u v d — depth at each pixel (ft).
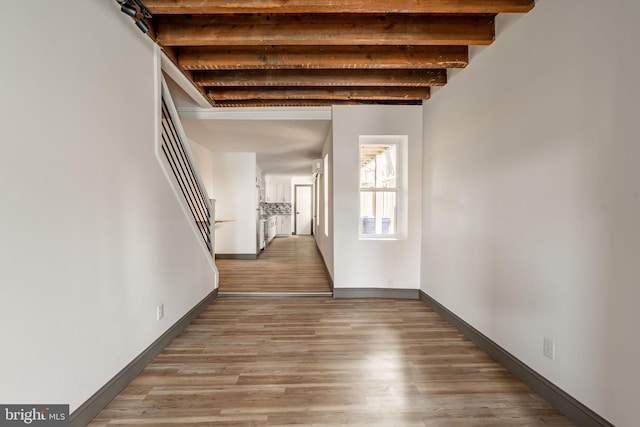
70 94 5.17
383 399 6.32
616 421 4.90
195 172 11.84
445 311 10.69
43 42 4.64
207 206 12.82
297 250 27.81
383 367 7.58
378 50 9.21
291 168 30.68
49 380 4.74
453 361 7.88
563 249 5.86
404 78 10.60
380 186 14.14
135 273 7.10
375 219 14.03
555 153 6.04
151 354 7.75
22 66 4.30
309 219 41.98
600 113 5.13
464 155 9.46
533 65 6.59
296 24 7.95
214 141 18.51
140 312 7.30
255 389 6.64
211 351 8.38
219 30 7.91
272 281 16.06
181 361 7.82
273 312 11.52
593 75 5.25
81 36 5.43
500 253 7.73
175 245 9.22
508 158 7.42
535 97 6.55
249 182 22.86
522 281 6.97
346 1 6.57
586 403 5.41
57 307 4.88
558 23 5.95
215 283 13.19
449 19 7.93
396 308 11.97
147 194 7.64
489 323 8.22
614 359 4.93
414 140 12.97
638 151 4.58
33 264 4.46
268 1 6.60
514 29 7.18
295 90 12.00
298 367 7.57
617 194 4.87
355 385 6.81
